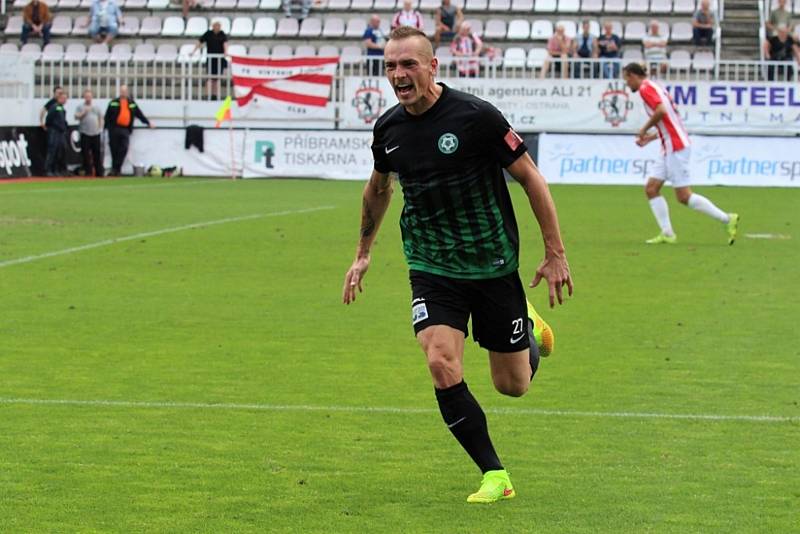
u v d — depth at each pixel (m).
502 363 10.74
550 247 10.33
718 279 23.89
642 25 62.88
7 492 10.41
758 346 17.16
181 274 24.20
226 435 12.38
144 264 25.56
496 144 10.12
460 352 10.27
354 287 11.27
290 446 11.97
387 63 10.05
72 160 56.06
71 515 9.78
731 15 62.31
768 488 10.62
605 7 64.25
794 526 9.59
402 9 65.38
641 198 45.28
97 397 14.00
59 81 57.91
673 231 32.97
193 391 14.34
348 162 55.97
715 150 53.22
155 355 16.44
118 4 66.56
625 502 10.20
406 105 10.07
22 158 53.22
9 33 65.94
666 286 22.95
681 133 29.61
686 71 56.88
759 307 20.52
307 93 56.59
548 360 16.22
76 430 12.52
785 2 60.09
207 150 56.66
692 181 53.25
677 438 12.29
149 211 37.62
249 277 23.89
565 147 54.00
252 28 65.00
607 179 53.69
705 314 19.86
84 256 26.69
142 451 11.75
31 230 31.45
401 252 28.00
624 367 15.77
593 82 54.66
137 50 63.53
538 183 10.21
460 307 10.33
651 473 11.07
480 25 63.78
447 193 10.18
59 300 20.91
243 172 56.44
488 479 10.22
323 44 64.44
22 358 16.16
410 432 12.54
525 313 10.62
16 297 21.16
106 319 19.16
